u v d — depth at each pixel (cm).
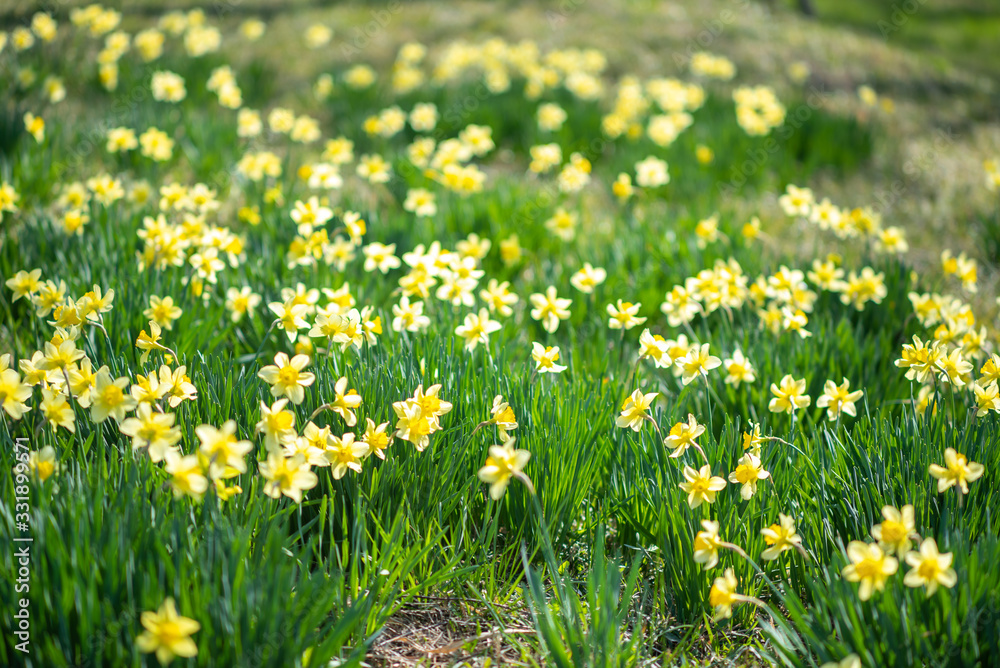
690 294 304
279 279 331
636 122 668
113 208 372
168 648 137
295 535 194
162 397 202
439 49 923
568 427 232
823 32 1175
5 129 443
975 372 281
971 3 1800
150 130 451
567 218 426
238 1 1043
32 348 287
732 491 215
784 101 729
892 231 375
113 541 160
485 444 225
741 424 275
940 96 952
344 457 195
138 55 703
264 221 378
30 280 246
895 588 172
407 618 210
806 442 234
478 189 457
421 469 216
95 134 496
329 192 495
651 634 198
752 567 204
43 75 561
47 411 188
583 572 229
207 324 281
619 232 452
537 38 980
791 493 222
